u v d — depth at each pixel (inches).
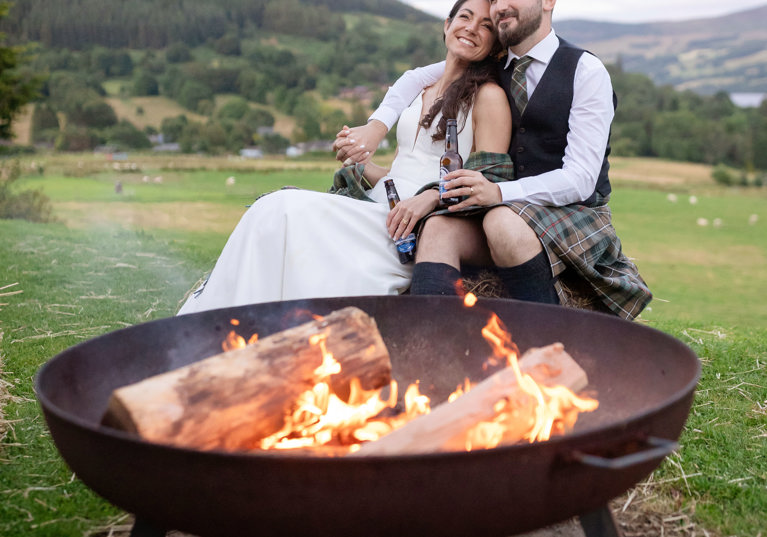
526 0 95.3
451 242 93.3
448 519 44.9
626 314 96.7
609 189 104.2
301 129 1967.3
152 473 45.1
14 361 113.4
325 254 92.8
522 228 89.7
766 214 1489.9
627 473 50.1
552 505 47.3
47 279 185.0
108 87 2209.6
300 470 42.8
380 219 98.4
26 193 518.3
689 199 1692.9
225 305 93.7
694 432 91.0
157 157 1636.3
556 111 97.7
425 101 110.2
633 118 2454.5
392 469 42.8
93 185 1134.4
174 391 51.4
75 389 57.8
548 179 94.0
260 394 54.3
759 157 2165.4
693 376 55.1
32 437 86.1
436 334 75.7
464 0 104.2
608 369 66.3
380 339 63.1
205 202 871.7
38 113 1782.7
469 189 91.2
